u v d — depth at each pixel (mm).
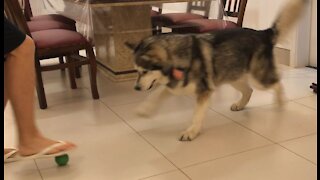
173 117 2471
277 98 2541
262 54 2334
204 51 2113
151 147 2059
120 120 2451
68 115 2574
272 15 3533
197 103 2156
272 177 1719
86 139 2189
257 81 2381
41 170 1858
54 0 3666
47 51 2545
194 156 1940
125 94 2971
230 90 2967
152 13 3279
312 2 3287
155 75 2115
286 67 3504
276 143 2047
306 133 2154
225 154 1948
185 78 2068
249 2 3844
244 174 1752
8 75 1594
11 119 2412
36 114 2609
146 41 2125
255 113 2480
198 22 2975
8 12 2387
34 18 3557
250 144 2047
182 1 2812
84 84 3277
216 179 1718
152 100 2354
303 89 2902
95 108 2688
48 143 1785
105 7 2863
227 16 3436
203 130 2252
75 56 2898
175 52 2051
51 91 3113
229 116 2453
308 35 3410
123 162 1908
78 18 2992
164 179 1735
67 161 1884
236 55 2230
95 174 1805
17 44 1552
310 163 1823
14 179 1786
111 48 3293
